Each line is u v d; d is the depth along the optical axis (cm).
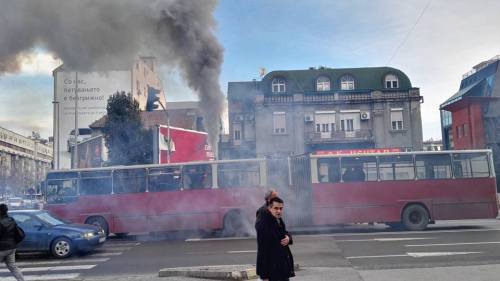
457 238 1423
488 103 3884
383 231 1739
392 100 4247
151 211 1805
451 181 1761
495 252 1118
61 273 1069
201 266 1023
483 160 1778
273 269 545
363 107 4275
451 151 1783
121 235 1939
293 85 4381
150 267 1102
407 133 4200
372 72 4438
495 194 1758
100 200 1819
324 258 1115
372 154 1786
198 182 1814
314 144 4200
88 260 1271
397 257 1095
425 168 1773
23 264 1238
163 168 1830
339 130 4228
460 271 866
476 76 4284
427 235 1538
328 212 1759
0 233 845
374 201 1756
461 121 4131
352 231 1778
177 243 1602
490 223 1980
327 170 1786
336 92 4284
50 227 1357
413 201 1748
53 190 1834
